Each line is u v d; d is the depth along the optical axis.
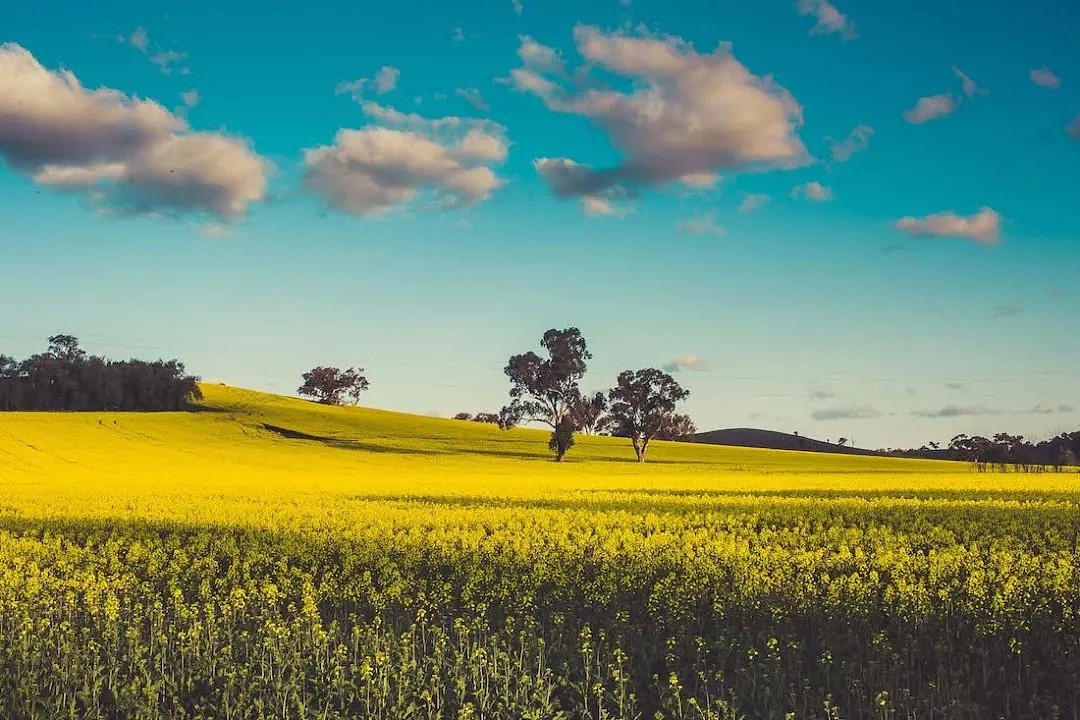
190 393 131.38
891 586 19.56
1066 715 13.13
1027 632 16.25
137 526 33.59
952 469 108.31
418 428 124.50
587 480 67.94
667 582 20.02
